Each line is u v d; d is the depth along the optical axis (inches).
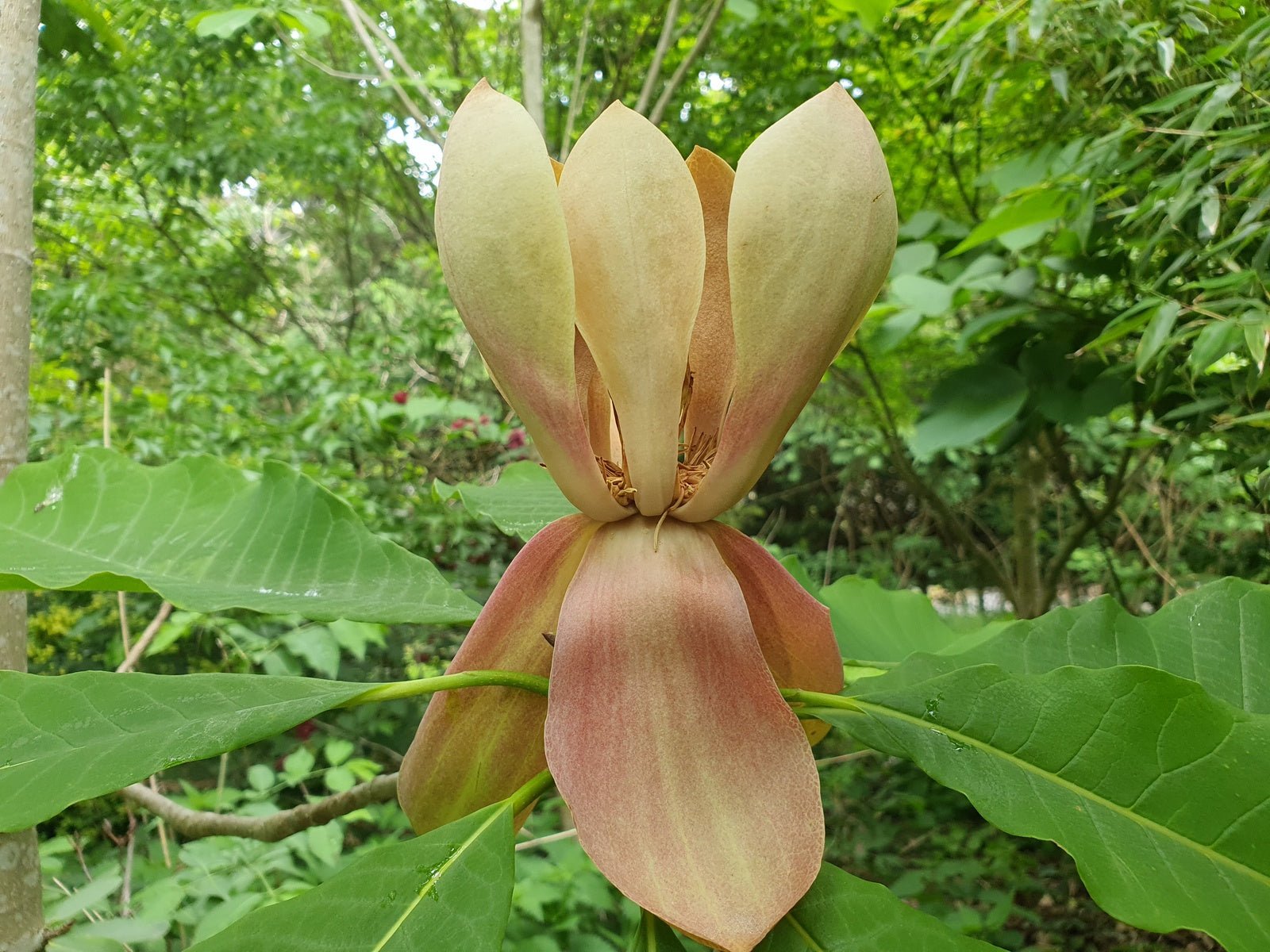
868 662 13.1
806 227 7.7
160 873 27.9
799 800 7.3
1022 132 28.6
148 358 63.1
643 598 8.0
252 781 31.8
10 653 10.6
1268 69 17.5
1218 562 41.5
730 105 49.2
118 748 8.3
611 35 54.1
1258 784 7.5
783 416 8.2
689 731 7.5
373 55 29.2
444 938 7.1
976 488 80.6
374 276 93.7
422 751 9.7
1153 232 21.1
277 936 7.2
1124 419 39.3
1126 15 20.5
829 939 7.4
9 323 11.4
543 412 8.1
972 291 30.4
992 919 35.9
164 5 45.9
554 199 7.6
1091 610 11.4
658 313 8.0
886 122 42.4
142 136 57.2
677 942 7.7
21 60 11.6
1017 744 8.3
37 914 10.4
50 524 11.5
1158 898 7.0
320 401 47.6
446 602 11.4
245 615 39.8
